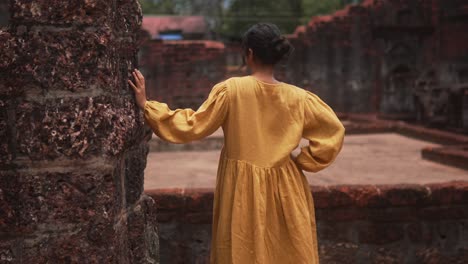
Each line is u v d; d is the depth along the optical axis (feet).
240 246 6.62
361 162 18.88
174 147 24.32
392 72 46.96
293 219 6.78
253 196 6.65
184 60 45.14
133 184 7.15
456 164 17.43
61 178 5.74
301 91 7.16
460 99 32.35
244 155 6.78
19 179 5.73
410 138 27.71
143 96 6.96
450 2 45.96
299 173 7.20
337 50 46.91
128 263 6.85
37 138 5.67
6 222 5.77
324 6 85.05
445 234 11.53
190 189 11.44
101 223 5.82
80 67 5.70
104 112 5.77
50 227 5.78
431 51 46.96
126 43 6.76
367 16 46.60
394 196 11.25
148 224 7.79
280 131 6.89
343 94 47.06
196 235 11.16
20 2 5.57
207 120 6.67
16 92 5.63
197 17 70.54
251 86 6.88
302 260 6.72
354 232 11.35
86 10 5.69
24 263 5.81
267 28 7.00
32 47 5.61
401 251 11.45
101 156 5.79
